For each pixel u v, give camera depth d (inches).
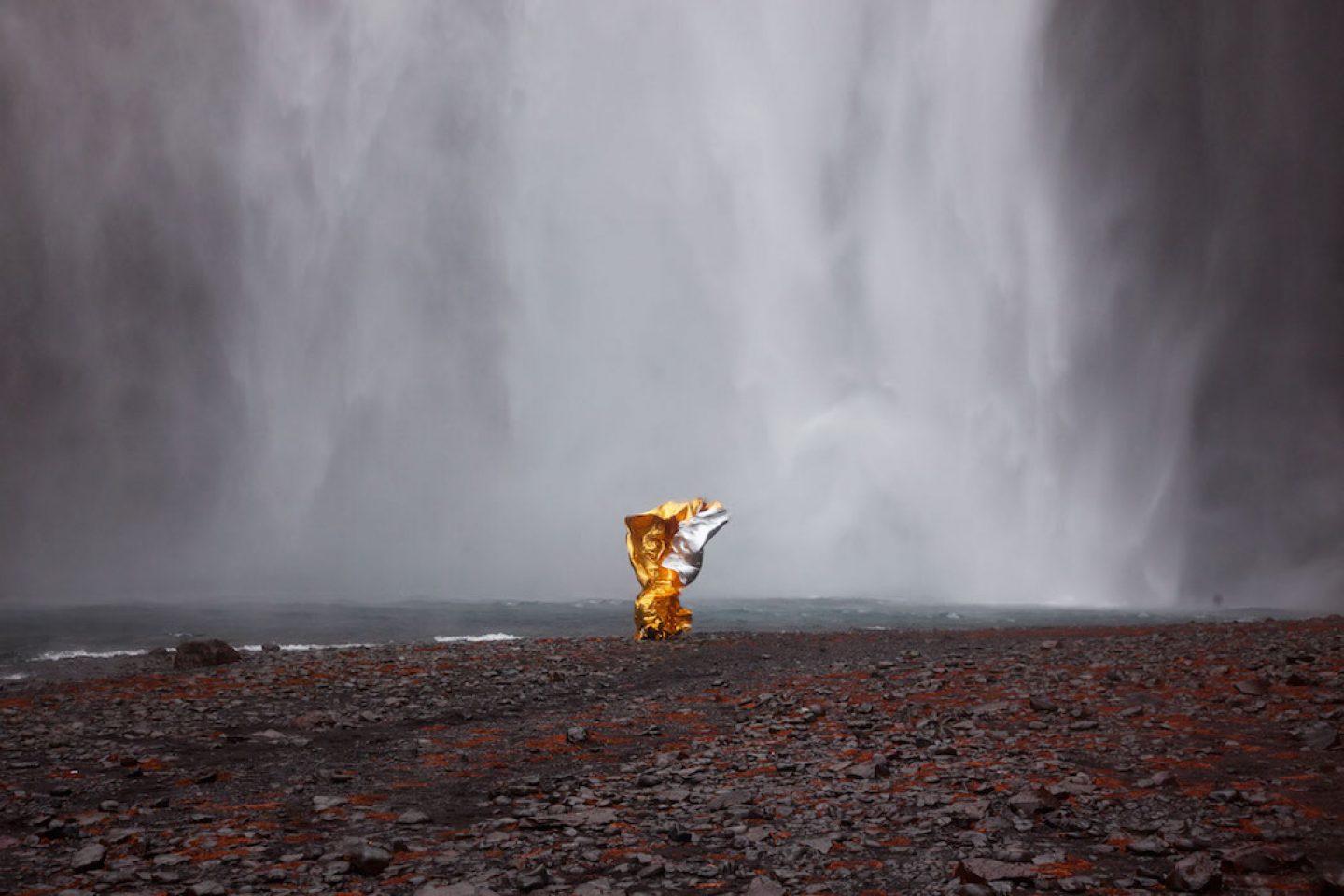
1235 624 653.3
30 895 173.8
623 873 183.6
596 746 307.0
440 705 383.2
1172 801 218.8
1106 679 386.9
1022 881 172.6
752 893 169.3
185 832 213.6
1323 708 317.1
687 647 560.4
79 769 277.0
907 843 198.4
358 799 243.4
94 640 706.2
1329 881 161.0
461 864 189.6
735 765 271.4
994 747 282.5
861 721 328.8
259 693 404.5
